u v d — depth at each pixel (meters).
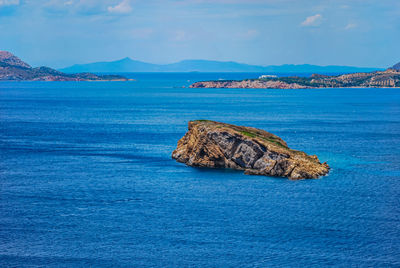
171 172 101.62
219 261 56.59
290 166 97.81
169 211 74.00
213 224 68.25
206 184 90.94
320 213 73.06
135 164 109.69
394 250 59.53
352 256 57.84
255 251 59.22
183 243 61.59
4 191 85.19
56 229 66.31
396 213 73.19
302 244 61.28
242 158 104.56
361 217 71.31
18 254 58.31
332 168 105.25
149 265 55.66
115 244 61.31
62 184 90.38
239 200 80.00
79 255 58.12
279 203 78.31
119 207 76.12
